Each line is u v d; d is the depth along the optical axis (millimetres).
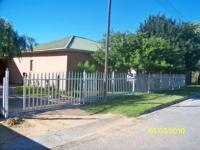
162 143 8055
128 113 12641
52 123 10219
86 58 24812
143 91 21891
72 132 9164
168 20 35875
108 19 16594
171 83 28547
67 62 23609
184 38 35844
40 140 8125
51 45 26578
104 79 16391
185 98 21500
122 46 22969
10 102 13719
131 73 21062
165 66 24172
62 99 13484
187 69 37250
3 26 20656
